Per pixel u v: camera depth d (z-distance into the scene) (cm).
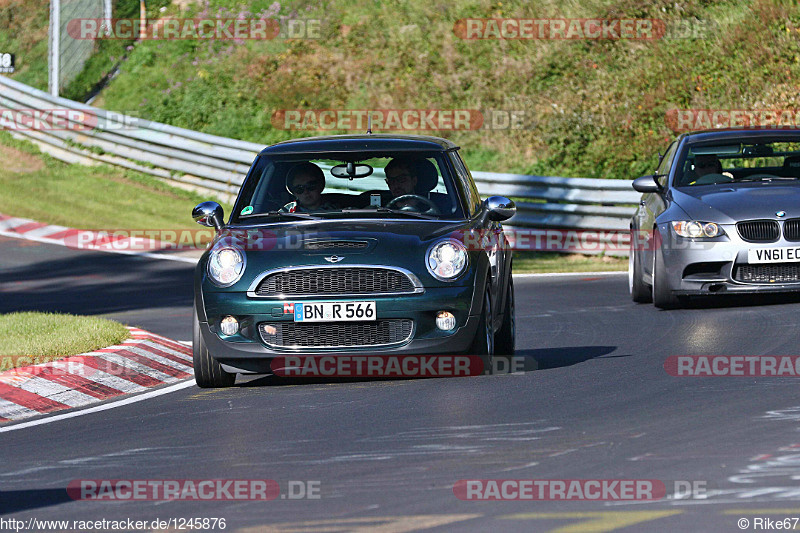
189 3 10650
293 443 2239
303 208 3138
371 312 2802
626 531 1577
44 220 7519
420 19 10006
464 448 2116
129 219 7631
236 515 1742
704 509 1664
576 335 3703
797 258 4028
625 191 6588
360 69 9650
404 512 1709
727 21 9238
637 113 8631
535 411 2441
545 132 8694
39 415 2753
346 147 3234
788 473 1842
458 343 2836
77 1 10638
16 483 2038
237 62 9900
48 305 5012
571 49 9381
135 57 10162
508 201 3139
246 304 2839
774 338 3328
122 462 2162
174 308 4850
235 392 2912
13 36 10931
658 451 2030
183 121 9450
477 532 1594
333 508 1750
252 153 8069
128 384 3095
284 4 10406
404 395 2703
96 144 8850
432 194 3122
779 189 4206
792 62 8662
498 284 3109
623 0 9656
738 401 2462
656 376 2827
